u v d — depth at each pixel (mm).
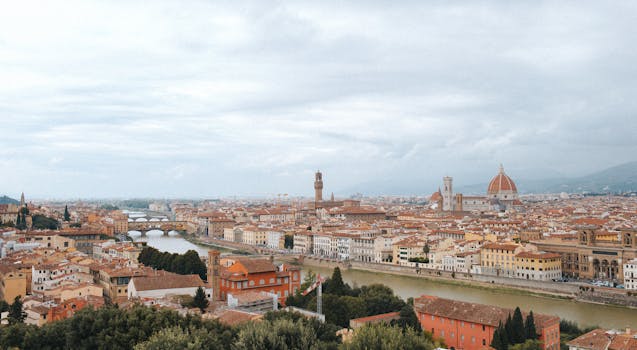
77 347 143125
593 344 177500
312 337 132000
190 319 155875
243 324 153250
